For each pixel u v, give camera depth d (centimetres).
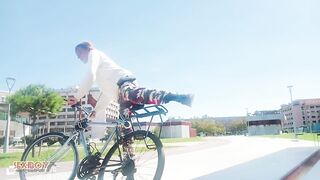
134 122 314
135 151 306
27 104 1761
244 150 955
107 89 328
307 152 782
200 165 557
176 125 6694
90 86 326
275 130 7212
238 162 588
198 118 12719
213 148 1162
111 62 337
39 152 333
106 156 308
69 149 328
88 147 317
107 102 340
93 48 343
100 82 333
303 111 13450
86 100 341
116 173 304
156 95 271
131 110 309
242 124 12150
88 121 328
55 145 333
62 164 333
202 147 1294
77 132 328
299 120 13388
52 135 334
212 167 518
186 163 601
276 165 516
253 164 543
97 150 314
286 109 14312
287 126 14062
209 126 11131
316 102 13525
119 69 329
